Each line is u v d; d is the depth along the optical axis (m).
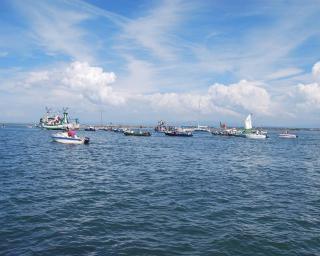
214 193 31.12
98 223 21.42
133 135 171.12
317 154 81.00
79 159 59.03
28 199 27.11
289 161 62.97
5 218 21.84
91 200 27.45
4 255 16.14
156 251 17.19
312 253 17.47
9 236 18.72
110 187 33.22
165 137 166.88
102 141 120.69
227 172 45.84
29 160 54.84
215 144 115.62
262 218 23.36
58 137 97.69
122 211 24.36
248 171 47.41
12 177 37.53
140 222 21.81
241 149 93.50
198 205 26.45
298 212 25.16
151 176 40.88
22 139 119.56
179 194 30.33
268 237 19.53
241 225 21.64
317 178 42.06
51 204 25.78
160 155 70.50
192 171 46.09
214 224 21.73
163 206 25.94
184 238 19.09
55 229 20.06
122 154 71.06
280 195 31.00
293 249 17.91
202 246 18.00
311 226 21.77
